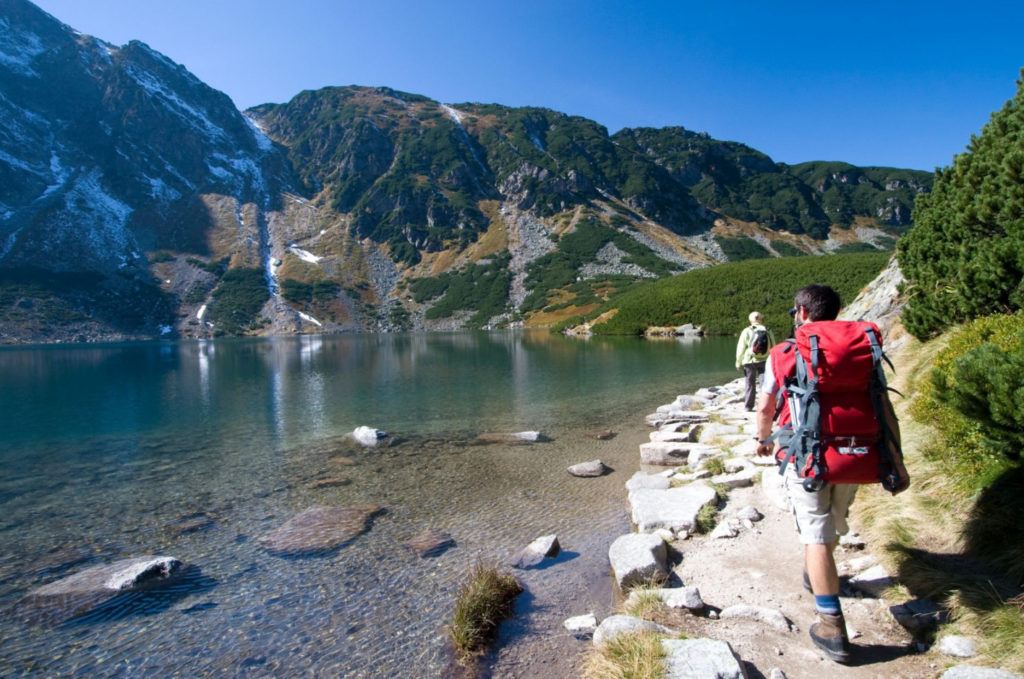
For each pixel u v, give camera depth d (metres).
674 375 28.45
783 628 4.33
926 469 6.09
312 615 5.63
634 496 8.14
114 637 5.36
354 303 172.00
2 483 11.49
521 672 4.38
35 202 191.88
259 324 152.62
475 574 5.89
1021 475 4.81
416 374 33.78
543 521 8.25
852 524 5.93
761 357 13.77
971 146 12.05
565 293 149.62
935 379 5.08
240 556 7.30
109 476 11.92
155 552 7.60
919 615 4.14
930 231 12.53
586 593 5.79
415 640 5.03
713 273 92.12
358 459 12.80
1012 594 3.98
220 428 17.53
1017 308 8.84
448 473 11.29
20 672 4.85
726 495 7.91
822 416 3.69
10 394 28.11
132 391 28.56
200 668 4.79
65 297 143.75
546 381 27.61
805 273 77.44
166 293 163.38
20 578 6.85
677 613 4.77
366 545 7.52
